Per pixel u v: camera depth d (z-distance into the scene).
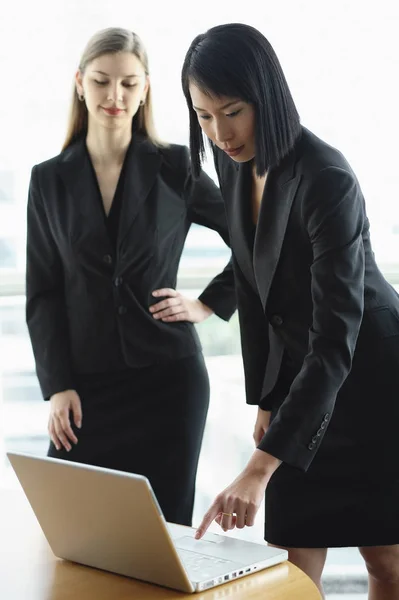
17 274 3.91
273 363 2.50
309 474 2.48
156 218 3.13
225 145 2.18
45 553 1.81
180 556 1.68
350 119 4.03
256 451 2.03
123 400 3.18
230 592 1.59
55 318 3.20
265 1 3.93
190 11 3.88
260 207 2.29
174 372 3.18
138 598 1.58
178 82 3.88
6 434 3.93
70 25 3.84
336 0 3.96
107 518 1.63
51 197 3.13
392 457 2.42
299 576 1.66
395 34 3.99
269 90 2.11
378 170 4.06
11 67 3.83
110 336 3.14
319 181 2.16
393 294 2.44
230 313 3.35
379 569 2.54
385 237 4.09
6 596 1.59
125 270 3.11
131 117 3.10
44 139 3.89
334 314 2.10
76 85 3.14
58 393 3.18
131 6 3.85
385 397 2.38
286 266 2.31
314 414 2.04
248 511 1.91
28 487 1.75
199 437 3.24
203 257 3.95
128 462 3.19
